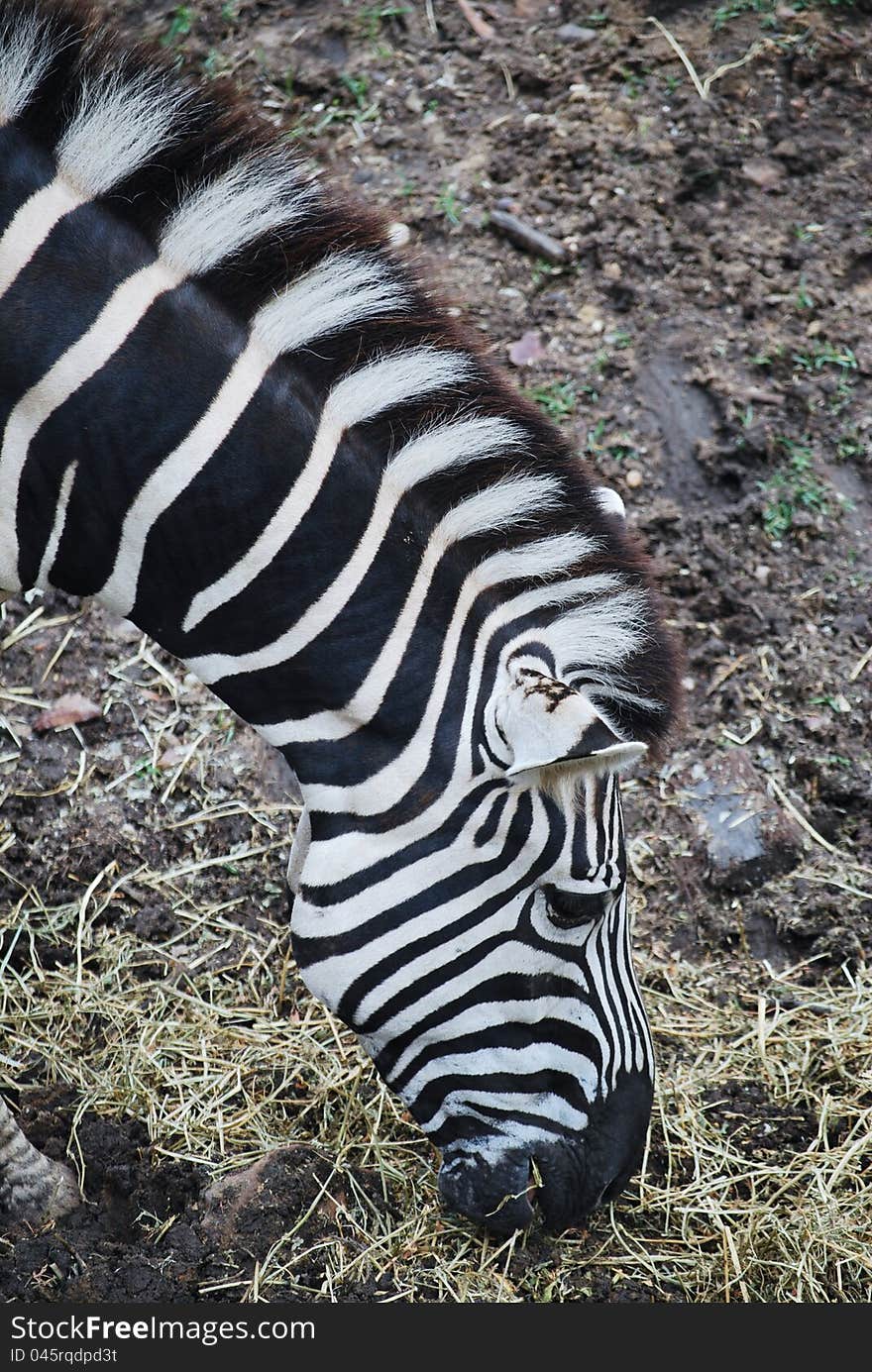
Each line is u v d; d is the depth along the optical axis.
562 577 3.91
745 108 8.33
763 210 8.02
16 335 3.83
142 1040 5.47
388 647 3.89
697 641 6.90
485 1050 4.07
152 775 6.32
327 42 8.80
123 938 5.91
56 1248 4.70
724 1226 4.88
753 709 6.68
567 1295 4.70
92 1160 5.05
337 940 4.00
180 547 3.94
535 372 7.54
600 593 3.91
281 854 6.20
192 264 3.85
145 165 3.82
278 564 3.89
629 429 7.38
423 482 3.88
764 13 8.64
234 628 4.00
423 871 3.90
